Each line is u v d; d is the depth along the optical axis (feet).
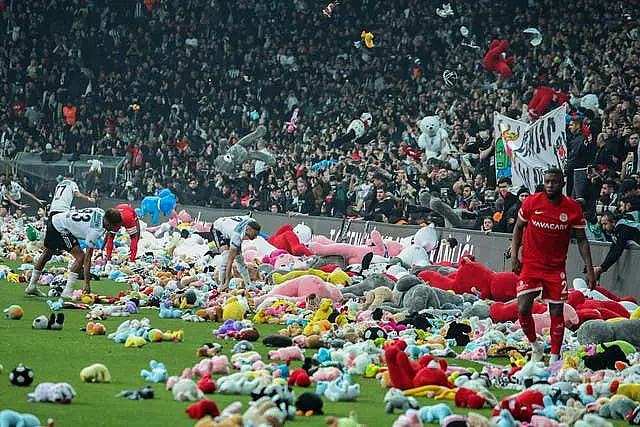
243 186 165.89
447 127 144.77
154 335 54.70
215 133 201.26
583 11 161.89
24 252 121.90
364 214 130.00
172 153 198.70
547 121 98.89
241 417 30.35
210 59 225.97
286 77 207.31
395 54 192.44
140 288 83.25
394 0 204.13
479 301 68.69
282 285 75.25
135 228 105.50
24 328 58.29
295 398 36.45
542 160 98.78
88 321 63.10
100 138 217.77
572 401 37.73
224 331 58.18
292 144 175.83
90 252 74.64
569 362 47.91
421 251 99.25
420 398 39.81
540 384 41.16
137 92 223.71
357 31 206.18
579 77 143.43
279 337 53.88
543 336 60.44
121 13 242.99
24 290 81.61
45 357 47.39
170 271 98.94
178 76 222.07
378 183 127.54
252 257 106.83
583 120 111.24
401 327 61.16
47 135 217.15
